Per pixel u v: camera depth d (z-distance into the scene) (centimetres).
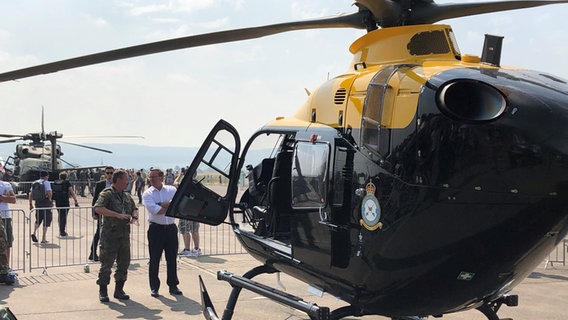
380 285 481
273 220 636
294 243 554
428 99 428
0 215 908
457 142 409
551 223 411
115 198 818
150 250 847
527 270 458
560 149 388
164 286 911
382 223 453
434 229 432
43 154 3133
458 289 461
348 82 519
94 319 728
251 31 553
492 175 401
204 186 646
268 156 721
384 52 522
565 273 1045
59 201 1443
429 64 472
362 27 566
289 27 560
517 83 420
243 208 717
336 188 495
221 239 1459
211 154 638
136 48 548
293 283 948
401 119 443
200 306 797
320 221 507
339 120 514
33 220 1681
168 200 850
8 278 902
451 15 531
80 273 994
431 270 454
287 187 633
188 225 1167
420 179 427
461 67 451
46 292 860
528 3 509
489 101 410
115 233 815
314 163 523
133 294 858
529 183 395
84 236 1477
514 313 777
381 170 454
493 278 450
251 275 641
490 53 486
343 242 493
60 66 564
